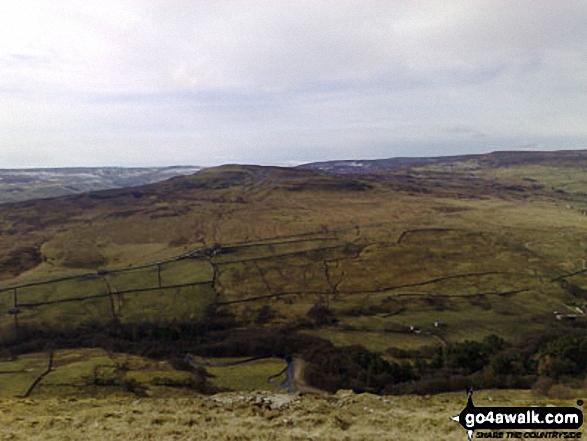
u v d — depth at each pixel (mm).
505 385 47594
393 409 25391
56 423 21344
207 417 22859
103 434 19609
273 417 23422
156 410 24469
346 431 20938
